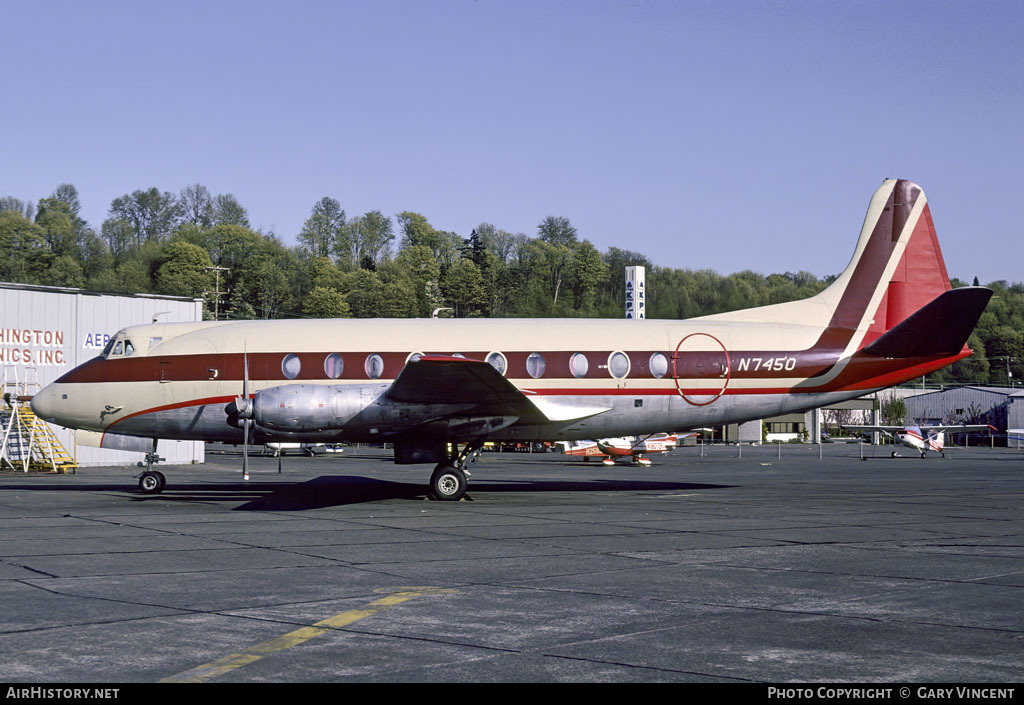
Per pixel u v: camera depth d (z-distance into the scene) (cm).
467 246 10500
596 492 2423
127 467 3606
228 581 1098
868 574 1162
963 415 8850
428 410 2009
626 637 837
